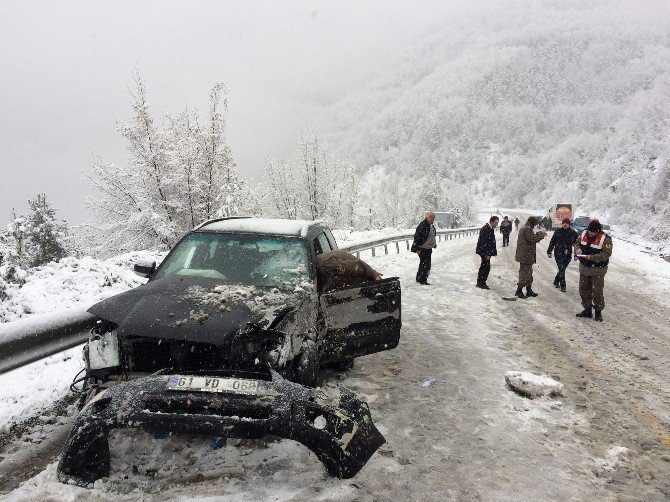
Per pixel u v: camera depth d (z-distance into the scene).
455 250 23.59
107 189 13.88
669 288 13.98
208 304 3.47
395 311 4.81
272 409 2.72
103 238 14.46
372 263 15.53
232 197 14.35
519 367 5.76
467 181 180.88
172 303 3.46
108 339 3.27
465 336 7.12
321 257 4.79
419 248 11.72
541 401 4.70
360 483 3.01
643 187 48.34
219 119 14.66
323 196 26.53
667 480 3.33
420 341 6.72
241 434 2.66
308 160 26.00
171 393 2.72
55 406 4.23
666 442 3.92
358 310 4.58
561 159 131.50
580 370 5.77
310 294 4.07
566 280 14.36
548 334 7.52
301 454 3.26
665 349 6.97
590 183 72.00
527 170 149.75
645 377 5.62
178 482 2.88
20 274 7.66
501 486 3.12
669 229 37.59
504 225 28.95
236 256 4.61
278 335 3.22
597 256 8.60
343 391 3.09
